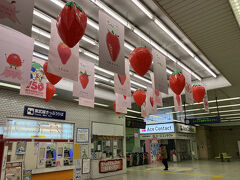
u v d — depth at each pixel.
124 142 11.70
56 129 8.27
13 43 2.85
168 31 5.08
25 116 7.27
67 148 8.17
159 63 4.52
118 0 4.33
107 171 9.62
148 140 16.47
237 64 6.30
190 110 14.88
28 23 2.41
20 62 2.88
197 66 7.87
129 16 4.86
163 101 11.44
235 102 12.69
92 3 4.34
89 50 6.43
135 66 3.41
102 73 8.21
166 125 17.17
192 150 19.69
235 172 9.86
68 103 9.01
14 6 2.32
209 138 22.91
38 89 4.60
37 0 4.26
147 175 9.49
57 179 6.77
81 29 2.32
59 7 4.46
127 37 5.75
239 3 3.62
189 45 6.09
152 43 5.90
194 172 10.16
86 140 9.38
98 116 10.40
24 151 6.35
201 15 3.98
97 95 9.30
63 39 2.34
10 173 4.95
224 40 4.89
